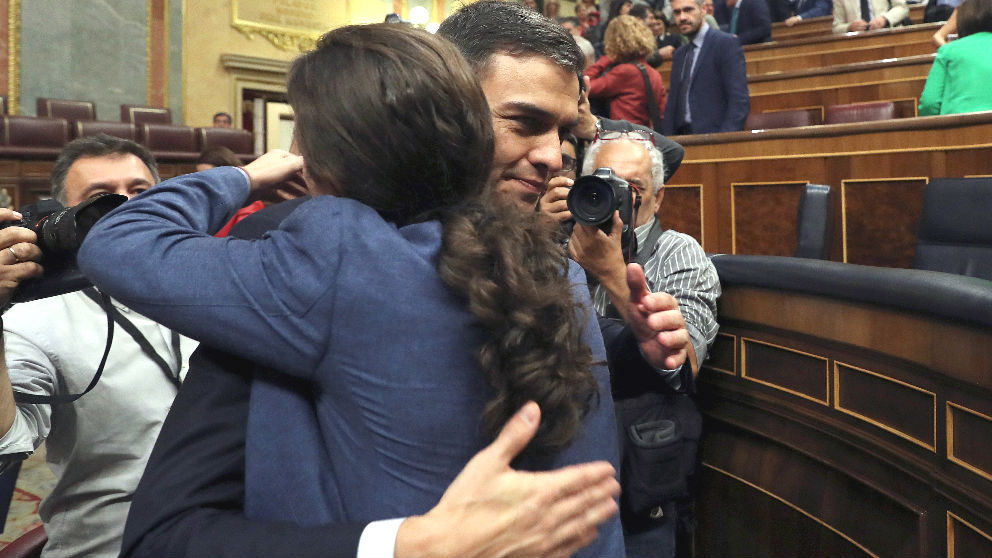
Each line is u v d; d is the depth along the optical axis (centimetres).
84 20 834
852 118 429
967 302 117
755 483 175
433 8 991
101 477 137
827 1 731
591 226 127
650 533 134
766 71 650
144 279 67
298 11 960
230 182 84
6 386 114
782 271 165
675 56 428
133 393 138
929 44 588
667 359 103
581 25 726
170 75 887
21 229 91
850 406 151
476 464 62
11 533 264
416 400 65
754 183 351
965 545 121
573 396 67
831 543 153
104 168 150
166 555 65
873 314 144
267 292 66
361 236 68
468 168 72
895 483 139
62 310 135
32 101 809
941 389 127
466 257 65
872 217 320
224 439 70
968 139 294
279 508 66
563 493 62
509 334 63
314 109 71
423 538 59
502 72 104
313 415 70
